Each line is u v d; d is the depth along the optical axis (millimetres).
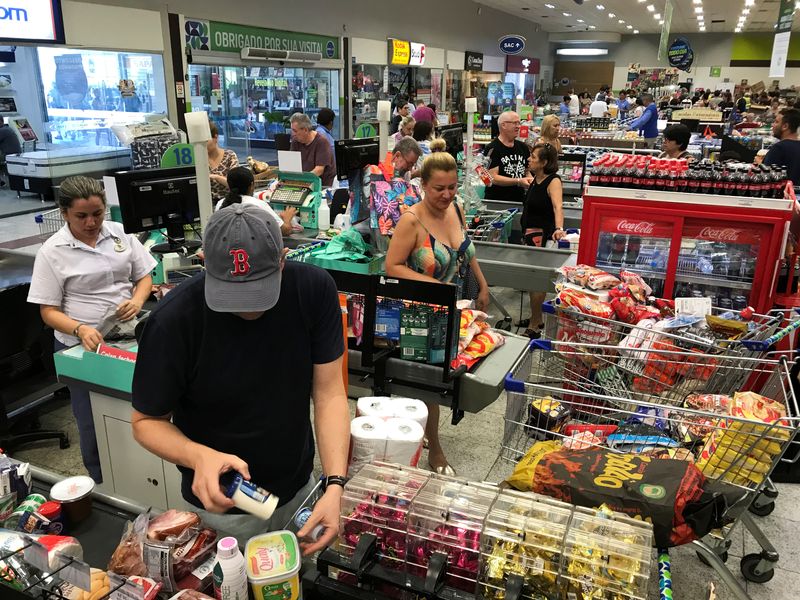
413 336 2494
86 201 2787
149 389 1464
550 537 1392
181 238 3992
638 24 27328
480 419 3969
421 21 17375
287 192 5016
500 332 2906
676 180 3590
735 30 29109
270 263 1364
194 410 1574
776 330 2865
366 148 4289
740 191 3467
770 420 2029
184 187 3908
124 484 2795
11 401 3615
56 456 3535
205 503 1357
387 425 2100
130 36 8844
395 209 3426
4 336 3324
